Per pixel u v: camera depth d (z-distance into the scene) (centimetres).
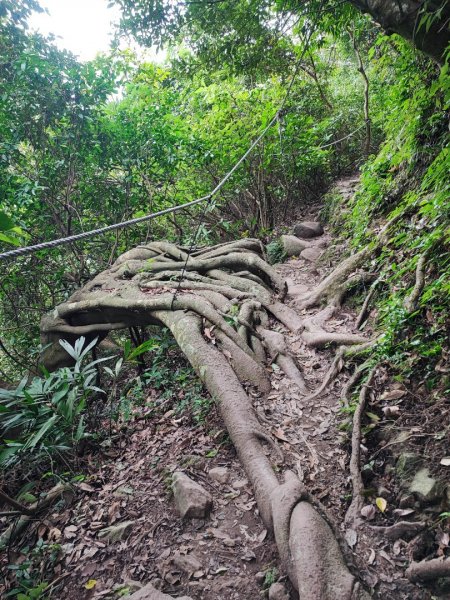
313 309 537
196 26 552
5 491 409
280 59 681
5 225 140
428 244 398
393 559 242
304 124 866
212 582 248
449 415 290
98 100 748
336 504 283
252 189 910
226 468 330
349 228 700
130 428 431
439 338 336
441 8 240
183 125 840
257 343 459
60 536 321
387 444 300
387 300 441
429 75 486
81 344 448
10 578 309
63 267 837
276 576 241
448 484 256
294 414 370
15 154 722
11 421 386
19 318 864
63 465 412
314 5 484
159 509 312
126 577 268
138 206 866
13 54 672
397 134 614
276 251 777
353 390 368
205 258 652
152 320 539
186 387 467
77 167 791
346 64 1274
